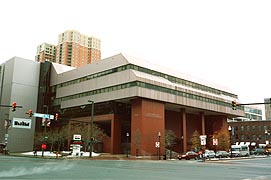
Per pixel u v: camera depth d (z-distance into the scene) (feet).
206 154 198.49
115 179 52.26
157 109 232.53
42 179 51.03
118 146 236.43
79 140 200.44
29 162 112.27
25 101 293.43
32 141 289.94
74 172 67.41
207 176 61.36
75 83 278.05
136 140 214.48
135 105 226.17
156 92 229.66
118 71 233.96
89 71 263.08
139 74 223.92
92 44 615.57
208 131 321.73
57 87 302.25
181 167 96.32
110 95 236.63
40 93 304.09
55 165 94.89
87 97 261.65
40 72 311.06
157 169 83.41
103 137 251.80
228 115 323.98
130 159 184.03
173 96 245.24
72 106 276.41
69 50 579.48
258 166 106.42
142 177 57.06
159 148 204.54
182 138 264.93
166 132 252.42
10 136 277.44
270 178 58.08
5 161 116.57
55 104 301.43
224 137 293.02
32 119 292.81
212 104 288.30
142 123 217.36
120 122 241.76
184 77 274.36
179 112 297.12
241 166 105.91
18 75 293.64
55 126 294.25
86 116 261.85
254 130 417.28
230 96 329.93
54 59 595.88
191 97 264.93
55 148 287.48
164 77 252.62
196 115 316.19
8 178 52.26
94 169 78.79
